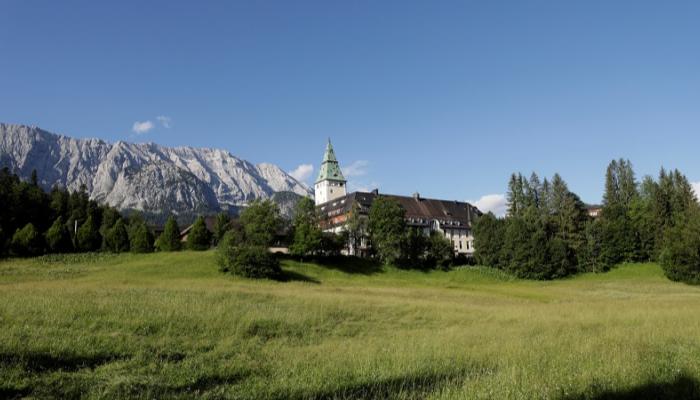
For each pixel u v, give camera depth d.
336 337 20.34
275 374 11.86
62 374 11.20
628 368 11.33
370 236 97.75
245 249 66.50
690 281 78.12
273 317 22.69
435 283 81.44
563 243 97.12
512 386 9.73
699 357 13.16
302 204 91.38
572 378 10.50
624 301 41.34
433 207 135.62
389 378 11.17
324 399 9.83
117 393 9.69
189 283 48.88
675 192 113.00
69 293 28.53
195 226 93.75
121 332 17.36
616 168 130.00
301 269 78.12
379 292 50.44
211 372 12.17
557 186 118.19
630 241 100.00
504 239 99.12
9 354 12.61
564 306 34.34
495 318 26.98
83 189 151.25
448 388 9.73
